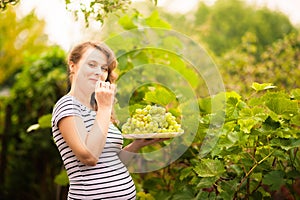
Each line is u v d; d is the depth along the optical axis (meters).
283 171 2.37
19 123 5.20
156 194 2.91
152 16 3.37
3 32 6.98
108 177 2.11
